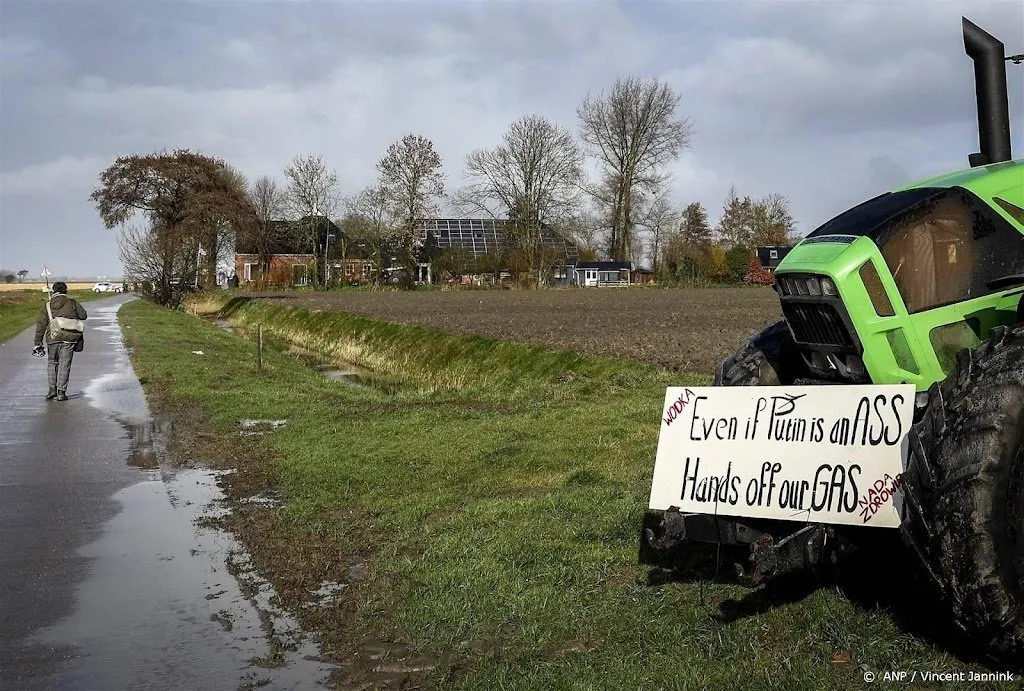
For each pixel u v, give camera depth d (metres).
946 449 4.31
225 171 66.81
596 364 18.03
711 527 5.32
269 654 5.75
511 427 11.95
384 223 85.44
